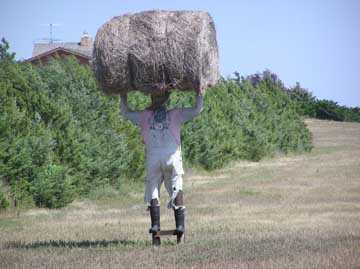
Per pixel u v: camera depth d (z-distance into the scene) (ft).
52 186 88.74
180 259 46.96
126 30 52.21
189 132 141.18
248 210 82.07
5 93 93.76
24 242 58.95
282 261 44.83
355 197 95.20
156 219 55.01
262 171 143.84
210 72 53.93
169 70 51.52
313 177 127.65
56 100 107.96
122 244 55.21
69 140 97.55
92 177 102.58
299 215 76.02
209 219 73.87
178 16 51.90
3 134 87.86
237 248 50.75
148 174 55.01
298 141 199.52
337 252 47.88
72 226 70.28
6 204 83.41
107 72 52.54
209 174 138.10
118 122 115.03
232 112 171.63
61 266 45.60
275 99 209.15
